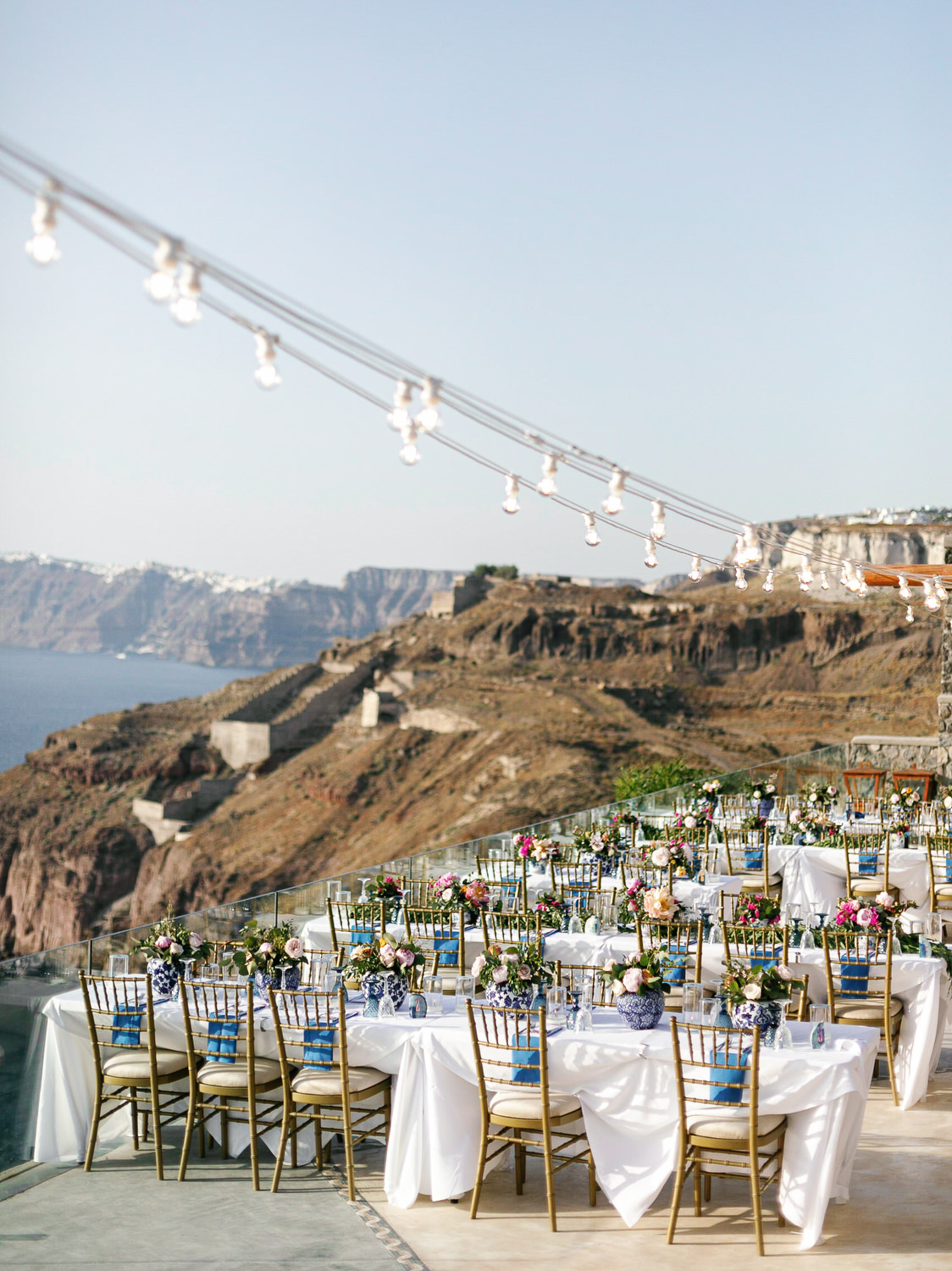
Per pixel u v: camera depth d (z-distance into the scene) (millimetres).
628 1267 5699
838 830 13039
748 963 8211
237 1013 7000
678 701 147500
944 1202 6414
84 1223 6305
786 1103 5957
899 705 144250
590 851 11516
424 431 4508
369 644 161125
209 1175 6988
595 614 161875
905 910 8180
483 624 160000
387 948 7027
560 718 136750
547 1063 6336
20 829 129625
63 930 126125
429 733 135750
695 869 11312
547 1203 6488
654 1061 6234
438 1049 6535
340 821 123750
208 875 122000
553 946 8820
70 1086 7324
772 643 155750
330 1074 6797
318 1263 5781
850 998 8102
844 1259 5750
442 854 12414
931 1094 8211
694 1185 6773
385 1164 6773
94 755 136250
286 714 137875
